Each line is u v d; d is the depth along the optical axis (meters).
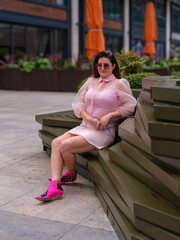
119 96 3.86
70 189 3.89
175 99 2.43
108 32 25.06
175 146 2.36
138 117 3.12
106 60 3.84
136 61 6.07
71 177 3.98
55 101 12.32
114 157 3.35
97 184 3.66
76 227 3.01
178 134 2.33
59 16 20.98
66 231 2.93
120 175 3.01
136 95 4.54
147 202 2.48
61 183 3.98
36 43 19.84
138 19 29.25
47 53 20.58
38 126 7.46
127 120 3.68
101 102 3.85
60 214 3.26
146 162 2.69
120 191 2.84
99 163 3.81
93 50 13.58
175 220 2.27
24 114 9.09
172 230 2.30
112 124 3.94
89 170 3.91
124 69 6.11
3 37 17.88
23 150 5.50
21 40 18.91
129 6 27.48
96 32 13.42
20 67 17.45
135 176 2.96
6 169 4.55
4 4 17.38
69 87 16.34
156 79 3.15
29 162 4.86
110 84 3.90
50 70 16.67
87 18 13.45
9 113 9.29
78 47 22.42
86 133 3.82
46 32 20.48
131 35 27.75
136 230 2.57
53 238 2.81
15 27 18.48
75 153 4.10
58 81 16.56
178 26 38.56
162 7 34.31
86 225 3.05
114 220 2.97
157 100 2.61
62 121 4.90
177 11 37.97
